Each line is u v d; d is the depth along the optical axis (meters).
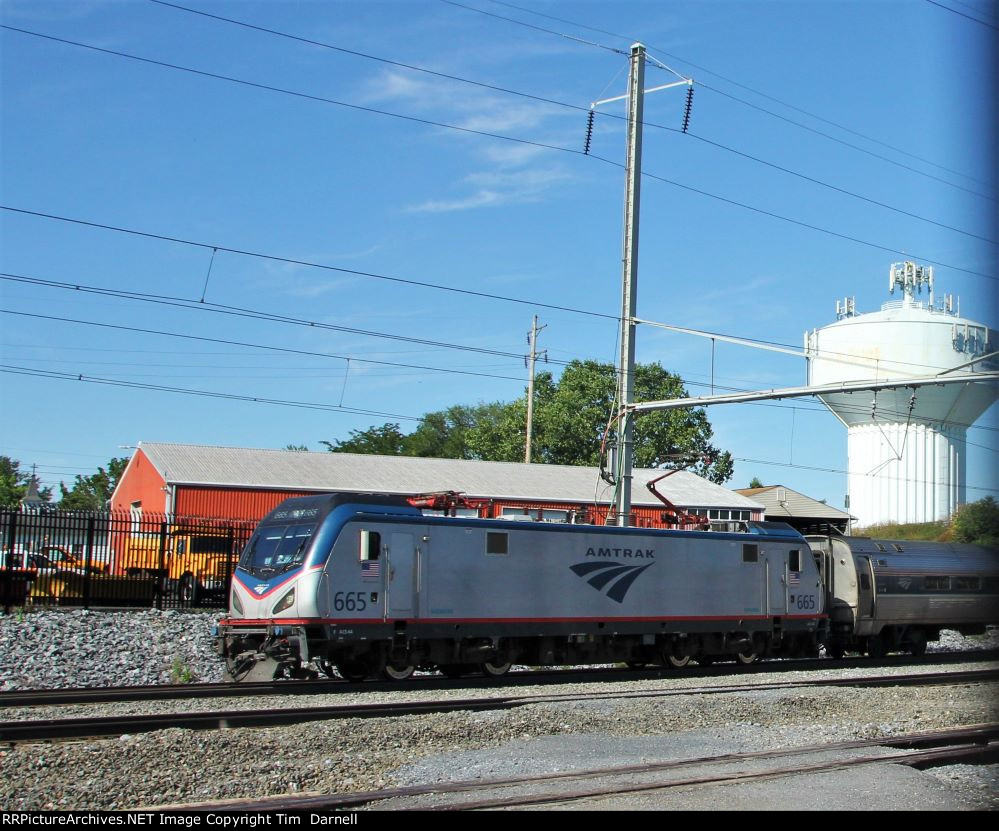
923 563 33.16
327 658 21.14
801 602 28.77
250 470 46.19
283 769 11.27
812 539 32.53
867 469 52.81
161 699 17.72
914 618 32.62
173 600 30.94
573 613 24.28
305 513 21.64
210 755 11.65
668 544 26.20
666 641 26.39
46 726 12.98
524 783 10.91
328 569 20.70
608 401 72.81
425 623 21.95
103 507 86.38
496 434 78.25
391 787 10.75
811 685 21.67
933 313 48.91
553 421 72.69
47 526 29.12
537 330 61.66
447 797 10.31
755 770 11.72
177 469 44.72
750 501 56.50
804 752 13.00
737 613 27.25
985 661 31.72
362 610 21.08
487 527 23.20
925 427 51.12
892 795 10.68
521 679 23.11
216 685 19.95
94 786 10.21
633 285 29.80
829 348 49.53
